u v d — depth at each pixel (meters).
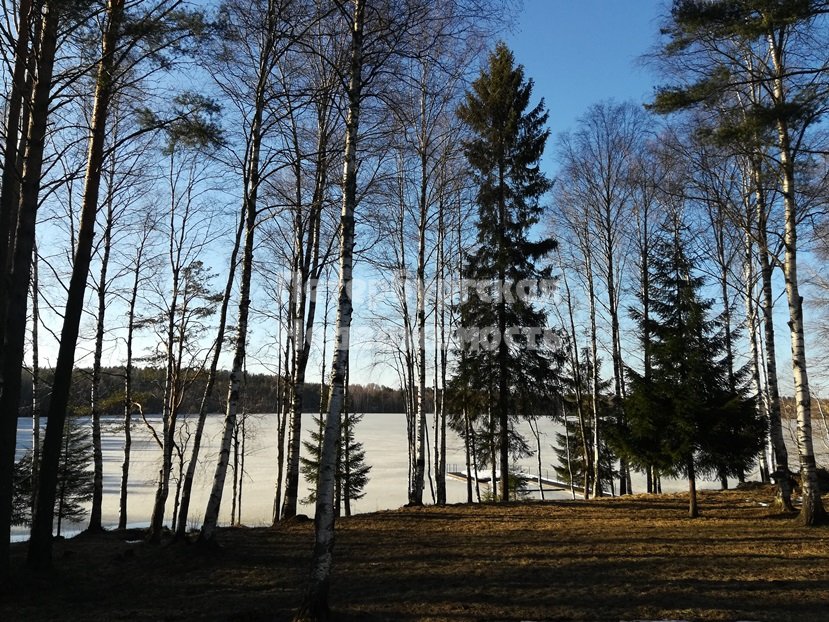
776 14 8.28
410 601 6.80
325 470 6.10
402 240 16.53
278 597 7.23
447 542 10.34
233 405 10.05
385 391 60.38
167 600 7.22
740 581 7.24
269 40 9.95
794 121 8.84
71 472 20.72
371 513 14.07
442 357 17.03
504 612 6.30
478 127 17.41
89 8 6.90
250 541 10.68
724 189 13.76
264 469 49.72
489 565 8.51
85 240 8.34
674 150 14.13
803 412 11.01
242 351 10.13
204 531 9.67
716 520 11.90
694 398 12.02
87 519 26.61
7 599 7.10
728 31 9.30
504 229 17.22
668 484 35.50
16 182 8.60
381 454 61.50
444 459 16.16
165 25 7.62
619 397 19.11
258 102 10.32
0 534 7.23
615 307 19.19
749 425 12.16
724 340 12.89
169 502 32.12
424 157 15.07
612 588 7.11
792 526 10.77
